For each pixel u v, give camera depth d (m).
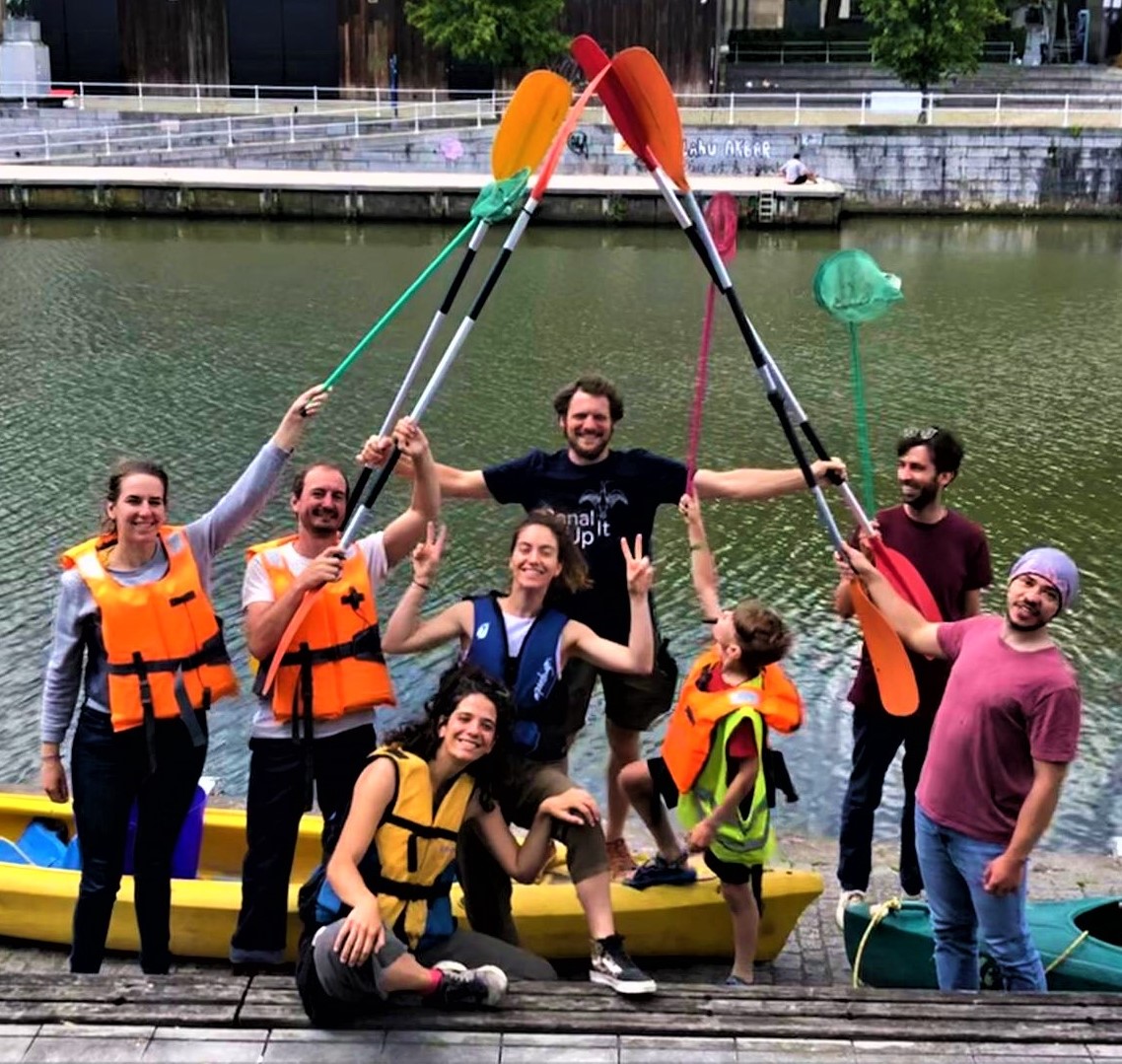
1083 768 7.05
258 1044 3.04
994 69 36.69
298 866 4.99
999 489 11.37
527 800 3.57
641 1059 3.00
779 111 33.03
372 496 3.71
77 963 3.74
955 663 3.60
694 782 4.03
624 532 4.08
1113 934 4.33
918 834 3.69
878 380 15.11
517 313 18.83
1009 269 23.31
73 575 3.65
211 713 7.54
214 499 10.76
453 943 3.36
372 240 26.92
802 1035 3.08
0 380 14.52
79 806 3.69
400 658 8.11
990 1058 3.01
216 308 18.92
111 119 32.59
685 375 15.12
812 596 9.15
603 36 34.34
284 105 34.25
